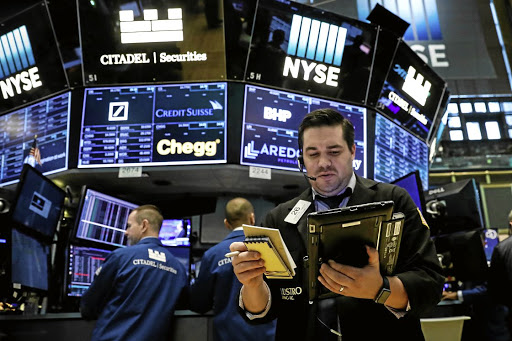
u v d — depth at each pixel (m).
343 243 1.12
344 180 1.48
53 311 3.25
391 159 4.75
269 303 1.44
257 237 1.16
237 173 4.12
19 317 2.65
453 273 3.59
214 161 4.00
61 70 4.15
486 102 12.95
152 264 2.84
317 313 1.39
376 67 4.54
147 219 3.14
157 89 4.13
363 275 1.12
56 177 4.12
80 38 4.09
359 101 4.52
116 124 4.08
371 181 1.55
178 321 2.79
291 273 1.27
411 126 5.04
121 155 4.02
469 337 3.15
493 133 12.76
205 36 4.08
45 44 4.16
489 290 3.21
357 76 4.47
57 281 3.41
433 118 5.30
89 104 4.12
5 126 4.31
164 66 4.12
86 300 2.72
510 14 13.46
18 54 4.23
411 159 5.05
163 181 4.32
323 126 1.47
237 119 4.07
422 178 5.23
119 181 4.29
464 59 13.23
